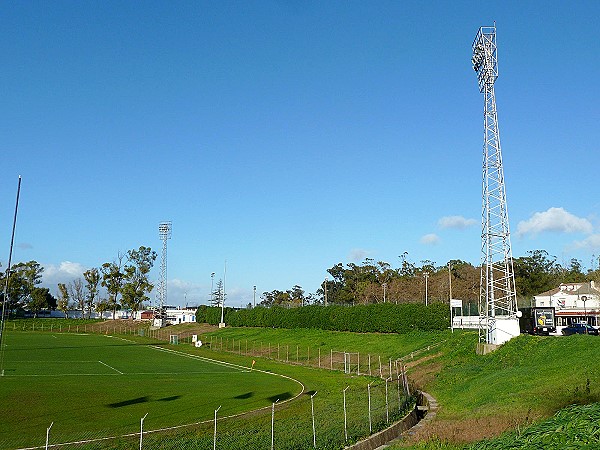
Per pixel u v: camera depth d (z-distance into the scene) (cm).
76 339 9962
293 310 9706
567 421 1284
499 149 5334
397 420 2739
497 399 3247
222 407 3291
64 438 2320
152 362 6362
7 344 8425
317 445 2156
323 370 5688
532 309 6494
